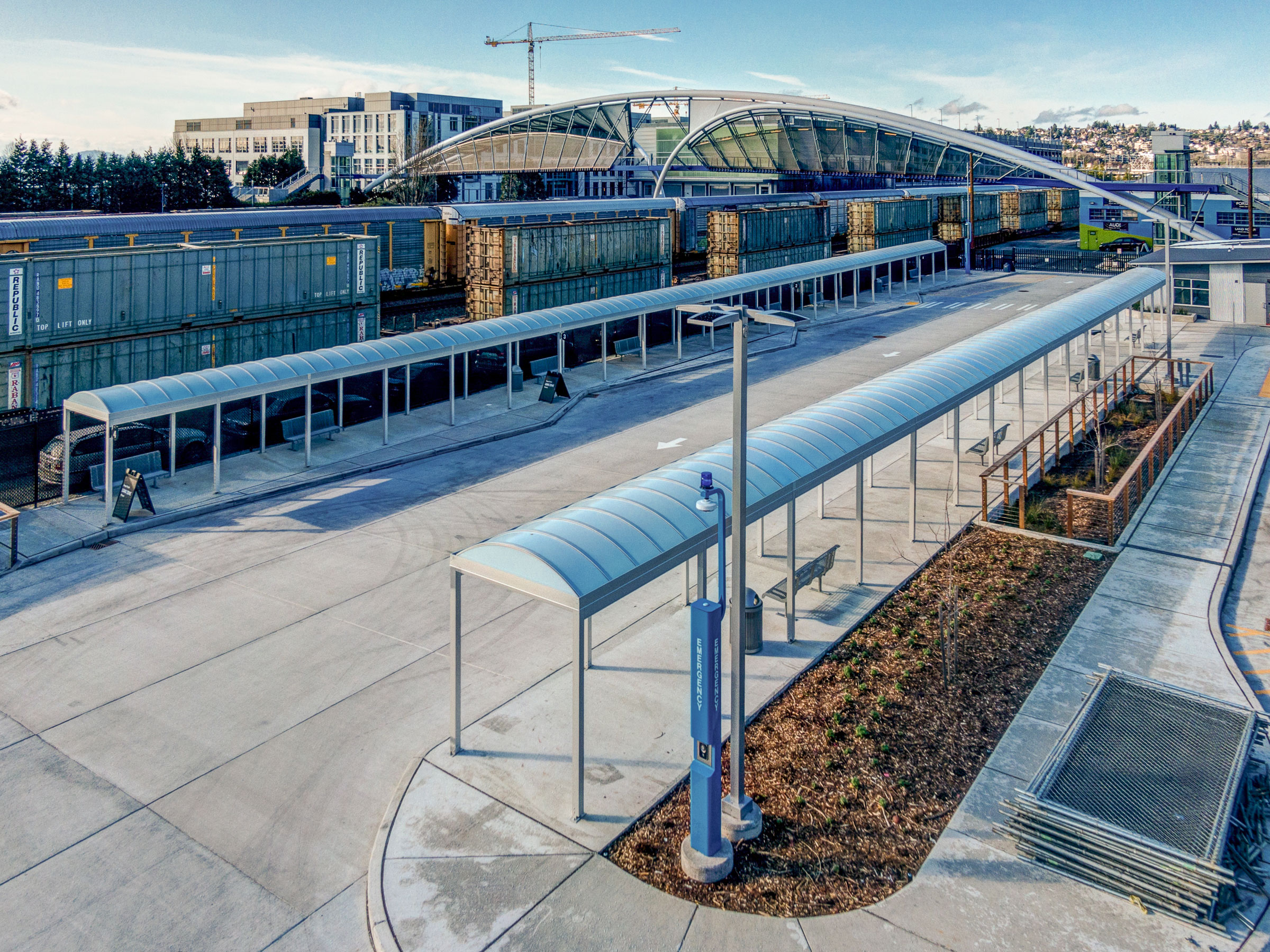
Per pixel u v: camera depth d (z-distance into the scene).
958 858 9.55
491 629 14.97
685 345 40.94
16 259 23.50
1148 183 78.50
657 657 13.92
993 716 12.23
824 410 17.19
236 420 25.84
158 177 102.88
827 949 8.36
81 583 16.70
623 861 9.56
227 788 10.97
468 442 25.88
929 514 20.00
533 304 39.66
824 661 13.77
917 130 75.94
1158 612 15.22
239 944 8.65
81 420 23.95
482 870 9.43
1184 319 46.59
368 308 33.56
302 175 145.38
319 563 17.66
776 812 10.32
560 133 104.38
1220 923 8.59
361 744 11.81
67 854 9.85
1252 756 10.95
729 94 87.56
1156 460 23.48
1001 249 84.75
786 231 55.09
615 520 11.61
